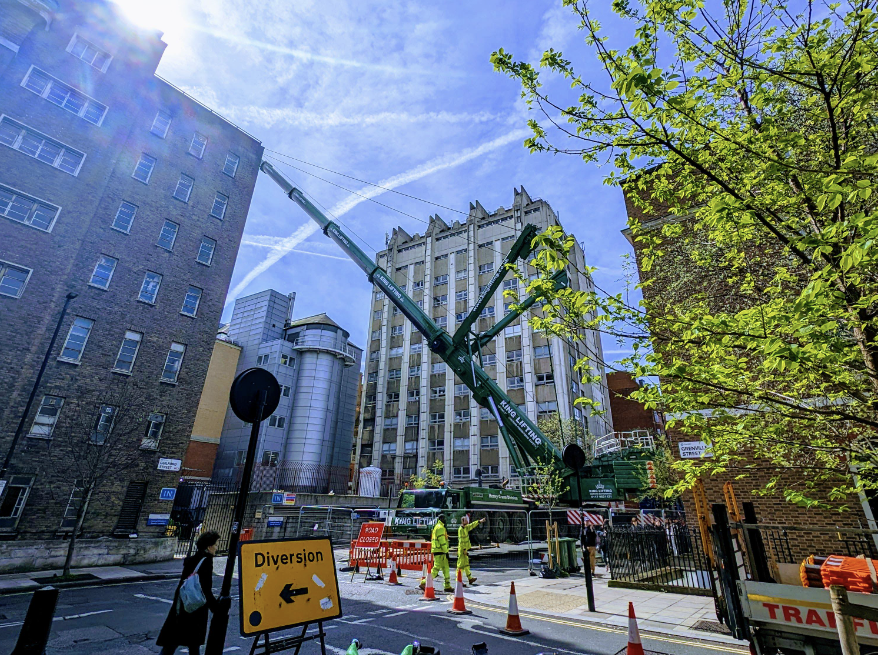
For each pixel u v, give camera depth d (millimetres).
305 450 43531
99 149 19547
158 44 22734
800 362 3896
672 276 7922
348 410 50844
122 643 6426
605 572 14977
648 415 49375
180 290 20906
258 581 4434
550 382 40969
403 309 24859
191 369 20375
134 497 17438
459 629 7301
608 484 18906
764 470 10797
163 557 15164
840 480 8883
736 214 4668
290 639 4488
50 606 3592
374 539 14195
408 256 56656
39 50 18734
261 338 47250
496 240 50438
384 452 47438
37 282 16641
